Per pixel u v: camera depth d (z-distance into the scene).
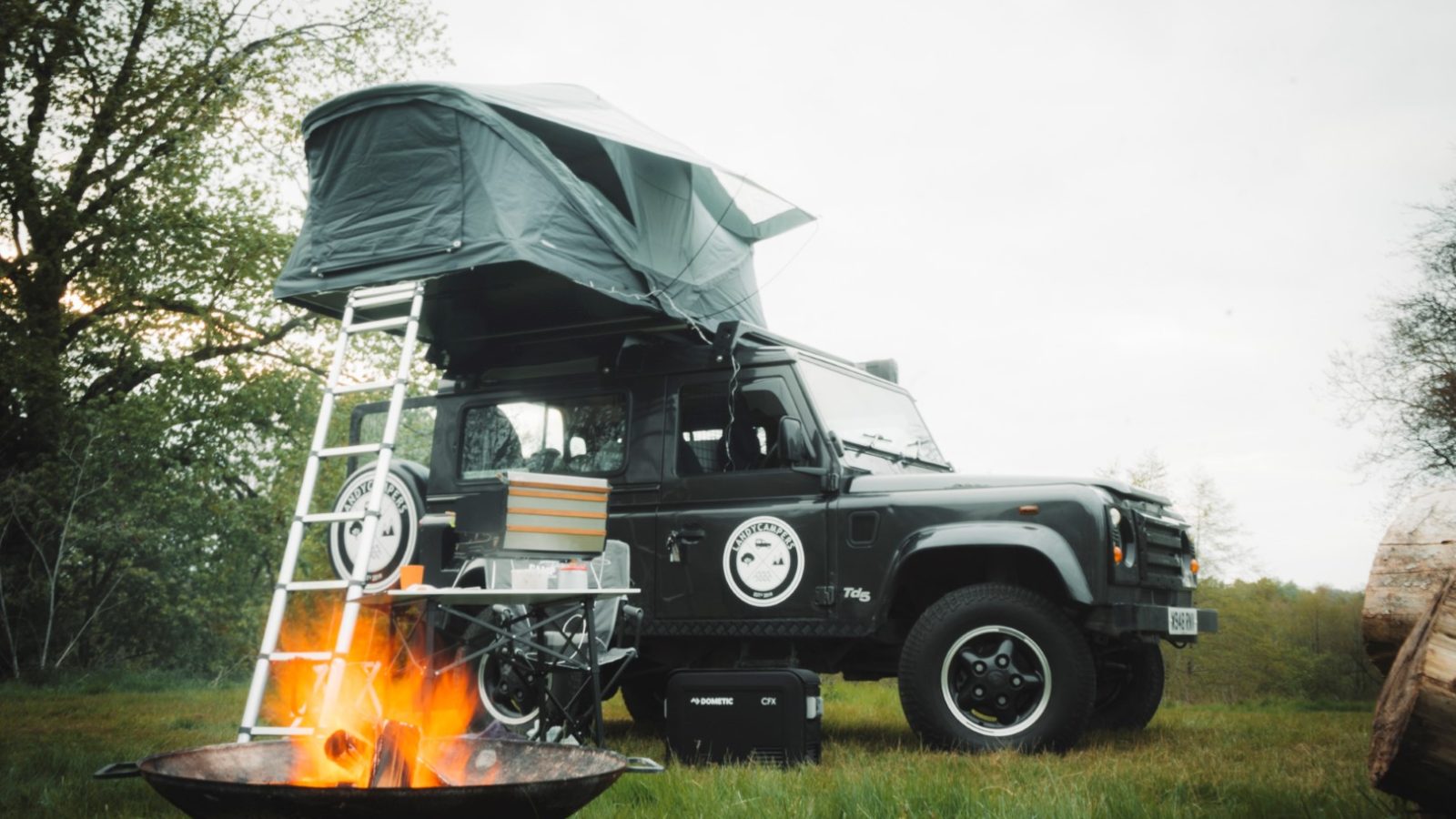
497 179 5.90
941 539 5.59
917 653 5.50
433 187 6.03
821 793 3.95
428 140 6.08
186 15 15.94
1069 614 5.73
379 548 7.02
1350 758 5.26
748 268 7.54
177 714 8.23
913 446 7.02
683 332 6.74
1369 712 9.56
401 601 4.90
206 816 2.38
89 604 15.20
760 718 5.05
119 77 15.80
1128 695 6.87
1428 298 15.85
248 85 16.27
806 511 5.98
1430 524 3.53
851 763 4.74
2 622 14.56
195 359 16.09
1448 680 2.78
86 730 7.01
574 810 2.52
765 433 6.26
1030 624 5.36
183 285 15.72
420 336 7.20
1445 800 3.00
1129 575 5.57
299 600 15.41
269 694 9.58
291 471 16.19
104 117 15.61
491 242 5.75
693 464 6.40
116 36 15.70
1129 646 6.38
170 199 15.62
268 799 2.26
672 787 3.99
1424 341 15.75
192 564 15.69
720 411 6.41
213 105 15.88
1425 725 2.83
